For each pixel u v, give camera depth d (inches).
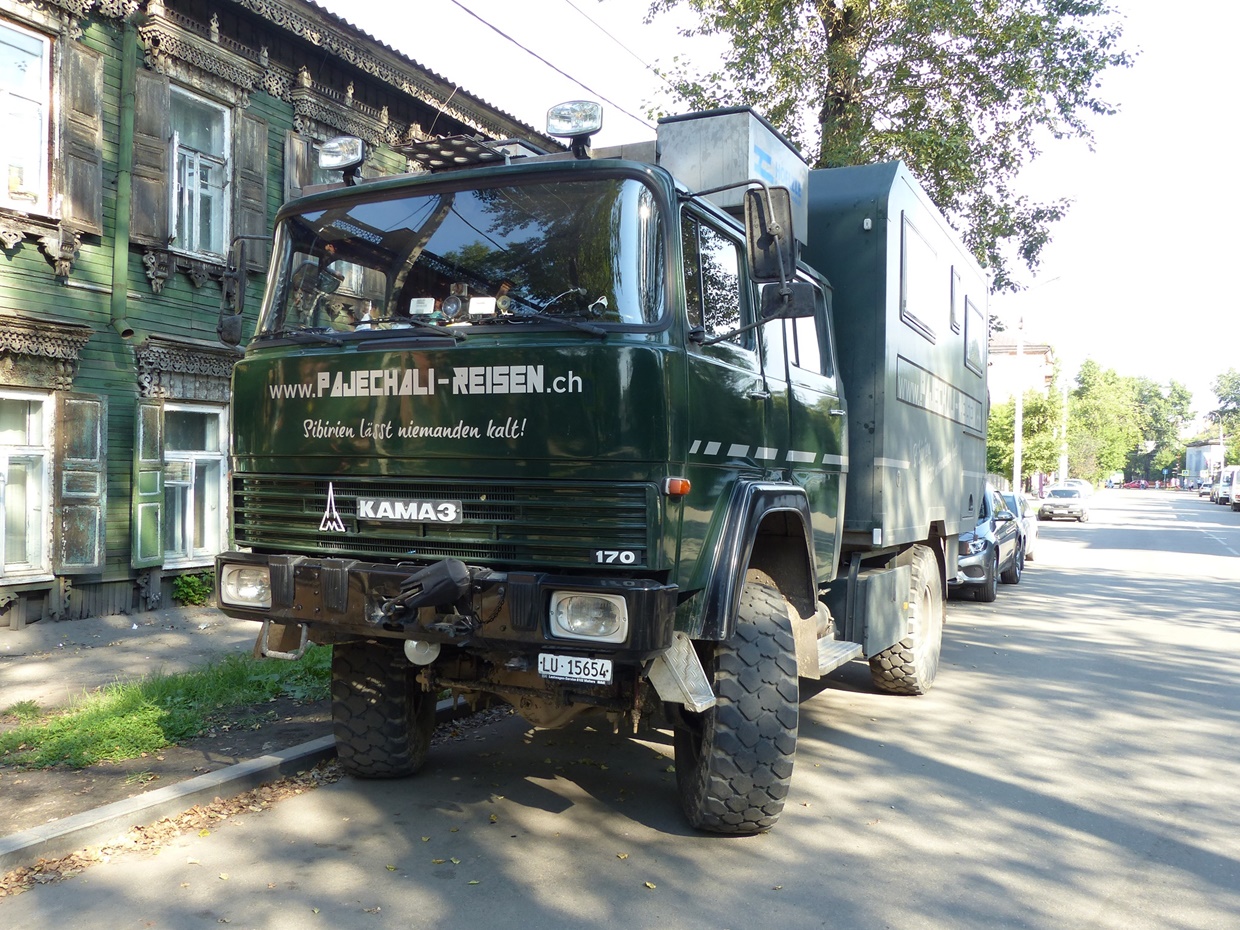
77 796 193.3
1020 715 293.7
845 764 239.8
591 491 156.9
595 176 169.8
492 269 173.2
